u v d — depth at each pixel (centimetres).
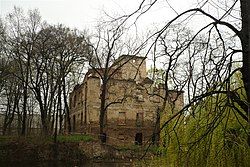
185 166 685
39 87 4291
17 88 4597
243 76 560
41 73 4294
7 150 3562
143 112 5072
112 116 5012
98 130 5019
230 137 777
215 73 565
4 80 4328
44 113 4391
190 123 742
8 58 4206
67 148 3775
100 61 3325
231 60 557
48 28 4231
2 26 4181
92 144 3875
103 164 3434
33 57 4206
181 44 564
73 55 4284
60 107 4497
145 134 5019
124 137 4988
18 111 4681
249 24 524
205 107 606
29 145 3672
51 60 4322
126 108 5041
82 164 3469
